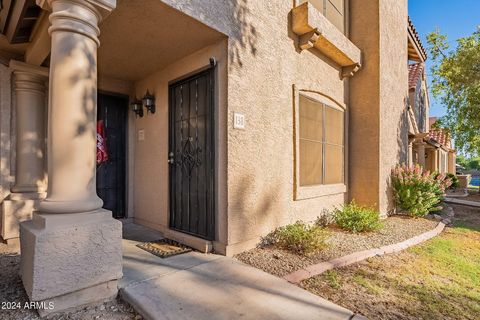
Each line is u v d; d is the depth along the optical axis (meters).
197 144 4.65
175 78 5.03
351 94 7.70
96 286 2.76
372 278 3.64
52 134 2.67
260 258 4.06
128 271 3.44
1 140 4.34
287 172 5.23
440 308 2.97
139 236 5.04
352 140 7.65
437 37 13.75
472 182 29.09
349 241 5.18
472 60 11.53
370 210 6.46
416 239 5.55
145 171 5.79
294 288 3.13
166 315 2.52
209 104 4.41
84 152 2.75
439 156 20.77
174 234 4.80
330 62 6.85
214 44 4.32
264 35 4.77
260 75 4.66
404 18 9.17
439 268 4.18
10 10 3.55
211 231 4.32
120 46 4.40
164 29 3.90
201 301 2.79
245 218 4.36
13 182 4.48
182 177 4.94
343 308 2.77
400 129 8.66
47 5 2.83
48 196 2.71
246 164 4.38
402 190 7.82
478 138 12.52
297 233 4.52
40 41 3.68
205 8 3.77
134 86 6.12
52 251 2.45
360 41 7.56
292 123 5.40
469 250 5.22
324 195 6.43
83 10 2.73
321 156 6.50
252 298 2.88
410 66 15.21
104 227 2.77
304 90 5.87
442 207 9.64
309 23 5.22
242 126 4.32
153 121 5.59
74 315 2.57
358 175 7.52
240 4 4.35
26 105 4.45
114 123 5.95
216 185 4.29
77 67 2.69
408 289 3.39
